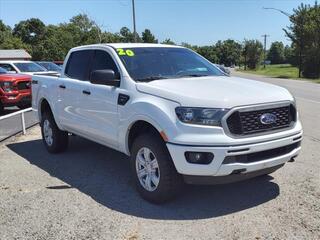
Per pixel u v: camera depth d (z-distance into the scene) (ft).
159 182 17.11
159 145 16.99
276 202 17.56
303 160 23.85
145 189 18.03
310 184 19.63
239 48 459.73
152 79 19.45
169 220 16.12
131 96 18.54
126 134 18.92
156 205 17.66
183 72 20.77
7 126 37.96
